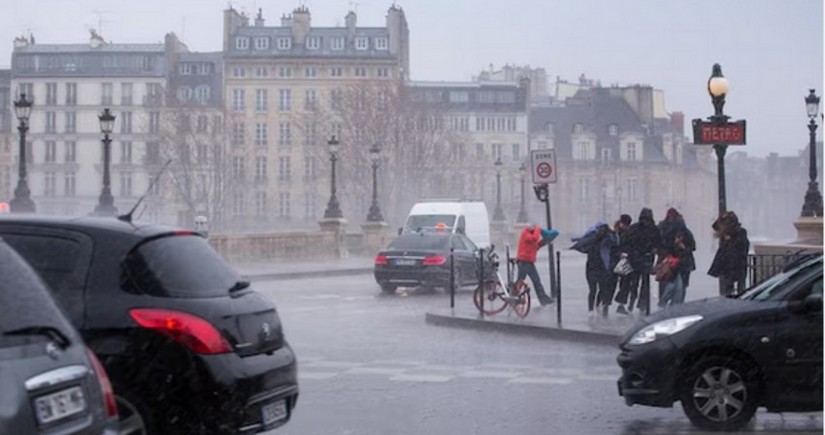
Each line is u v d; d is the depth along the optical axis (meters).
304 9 116.56
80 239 8.16
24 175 38.47
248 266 44.91
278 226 112.44
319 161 101.38
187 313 7.99
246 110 113.38
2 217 8.38
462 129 122.62
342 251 54.22
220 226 95.00
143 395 7.86
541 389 13.91
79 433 5.31
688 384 10.79
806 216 36.22
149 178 99.06
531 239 23.88
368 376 15.02
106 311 7.91
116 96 109.69
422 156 93.56
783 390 10.60
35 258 8.09
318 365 16.19
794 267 11.29
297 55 113.81
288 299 29.58
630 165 124.88
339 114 100.38
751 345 10.62
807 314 10.64
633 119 126.62
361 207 92.69
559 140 126.38
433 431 11.03
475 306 24.94
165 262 8.21
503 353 17.77
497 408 12.45
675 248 21.78
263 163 113.06
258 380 8.23
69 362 5.43
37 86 109.81
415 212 49.56
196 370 7.91
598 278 22.73
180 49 117.56
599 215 124.25
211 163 97.75
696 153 140.00
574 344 19.12
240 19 118.06
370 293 31.89
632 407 12.55
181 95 109.19
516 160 123.69
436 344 19.03
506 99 124.75
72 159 109.38
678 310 11.21
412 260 31.22
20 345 5.20
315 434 10.80
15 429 4.91
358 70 114.50
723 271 20.64
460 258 31.88
